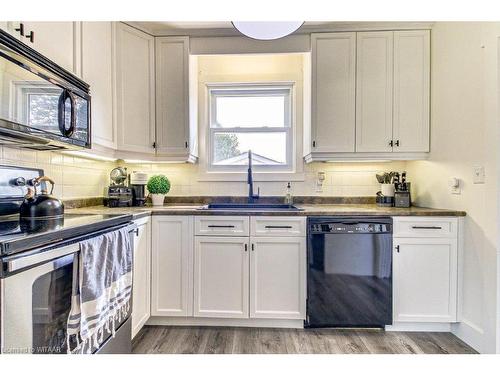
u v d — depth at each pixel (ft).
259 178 9.37
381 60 7.91
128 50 7.62
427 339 6.70
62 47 5.42
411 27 7.84
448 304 6.82
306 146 8.88
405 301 6.88
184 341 6.58
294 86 9.43
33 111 4.30
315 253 6.87
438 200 7.62
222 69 9.53
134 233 6.16
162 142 8.27
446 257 6.83
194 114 9.00
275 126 9.71
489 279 6.00
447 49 7.23
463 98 6.69
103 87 6.79
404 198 8.09
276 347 6.35
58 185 6.62
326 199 9.20
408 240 6.85
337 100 8.00
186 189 9.45
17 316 3.07
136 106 7.81
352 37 7.95
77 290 4.00
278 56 9.46
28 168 5.49
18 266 3.02
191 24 7.84
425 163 8.16
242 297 7.06
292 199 9.18
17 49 3.99
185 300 7.12
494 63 5.81
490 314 5.97
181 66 8.25
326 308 6.88
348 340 6.63
